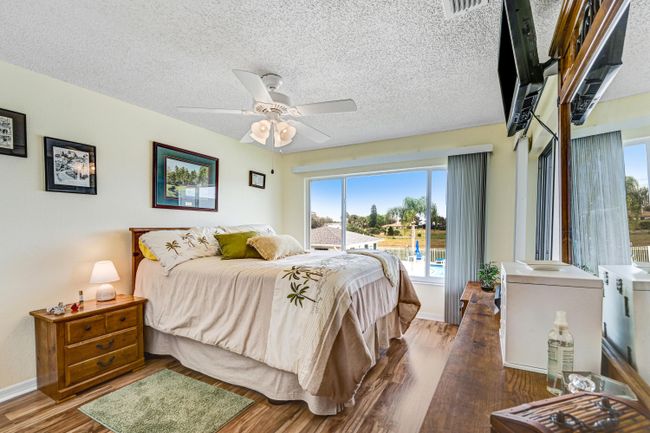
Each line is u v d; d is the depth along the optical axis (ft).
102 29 5.83
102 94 8.79
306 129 8.25
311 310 6.25
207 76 7.70
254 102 6.77
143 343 8.43
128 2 5.10
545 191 7.06
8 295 7.01
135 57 6.82
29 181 7.36
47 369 6.91
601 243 3.31
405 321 10.26
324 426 5.90
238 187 13.67
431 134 12.57
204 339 7.43
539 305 2.93
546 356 2.91
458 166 11.83
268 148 15.07
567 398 1.99
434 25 5.63
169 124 10.69
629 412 1.81
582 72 3.34
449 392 2.61
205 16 5.44
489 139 11.53
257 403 6.62
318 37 6.02
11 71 7.10
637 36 2.71
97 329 7.39
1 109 6.91
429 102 9.23
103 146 8.83
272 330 6.59
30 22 5.61
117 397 6.85
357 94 8.62
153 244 8.82
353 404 6.57
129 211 9.47
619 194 2.96
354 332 6.20
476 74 7.46
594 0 3.12
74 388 6.92
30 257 7.36
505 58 4.74
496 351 3.44
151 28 5.79
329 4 5.11
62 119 7.96
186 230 10.00
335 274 6.68
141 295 8.84
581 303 2.79
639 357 2.48
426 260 13.01
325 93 8.55
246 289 7.12
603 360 2.83
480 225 11.41
